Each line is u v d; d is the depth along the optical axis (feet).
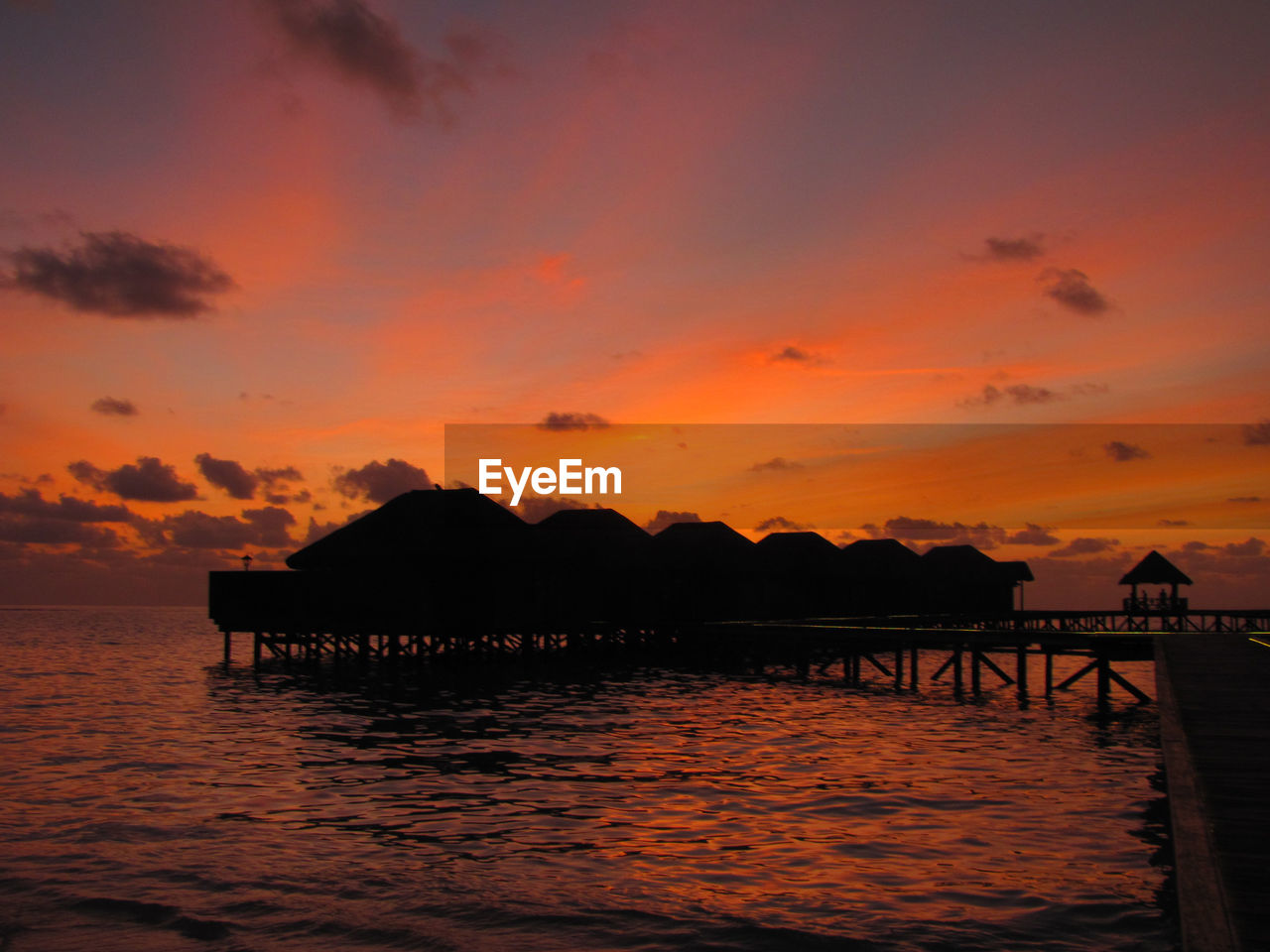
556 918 34.45
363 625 138.21
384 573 136.77
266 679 131.54
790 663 158.30
